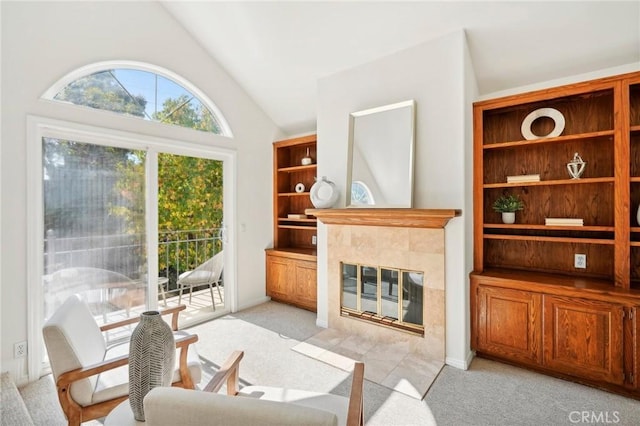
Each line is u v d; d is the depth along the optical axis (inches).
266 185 173.2
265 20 120.3
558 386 89.4
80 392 62.4
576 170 99.4
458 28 101.0
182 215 137.6
